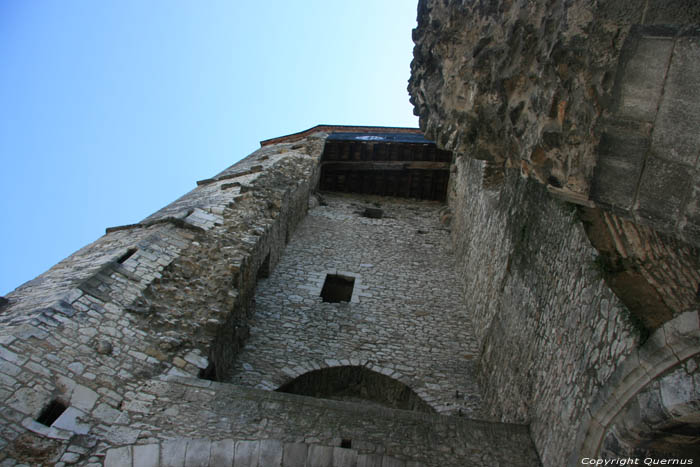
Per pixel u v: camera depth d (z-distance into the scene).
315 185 15.11
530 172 4.13
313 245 12.04
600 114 3.14
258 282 10.11
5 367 4.86
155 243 7.33
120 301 6.19
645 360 3.90
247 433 5.20
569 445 4.66
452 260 12.23
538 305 6.27
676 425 3.74
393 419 5.62
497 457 5.33
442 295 10.58
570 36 3.33
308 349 8.36
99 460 4.63
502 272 8.07
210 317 6.67
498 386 7.01
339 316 9.42
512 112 4.40
